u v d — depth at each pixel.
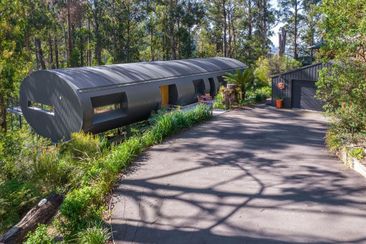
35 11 38.16
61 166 10.51
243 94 24.39
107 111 17.81
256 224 7.28
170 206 8.27
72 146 12.98
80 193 7.88
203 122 18.16
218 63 29.91
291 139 14.75
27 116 18.67
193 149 13.16
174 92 22.41
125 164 11.10
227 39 53.44
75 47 48.44
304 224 7.21
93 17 48.00
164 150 13.02
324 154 12.34
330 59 12.48
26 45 37.59
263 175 10.25
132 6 46.84
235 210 7.96
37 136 17.31
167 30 47.06
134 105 18.62
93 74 18.06
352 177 9.81
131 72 20.27
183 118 16.84
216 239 6.78
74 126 16.62
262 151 12.89
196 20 46.81
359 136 11.73
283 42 32.97
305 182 9.55
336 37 10.05
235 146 13.60
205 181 9.85
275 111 21.67
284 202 8.30
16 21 23.86
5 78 21.72
